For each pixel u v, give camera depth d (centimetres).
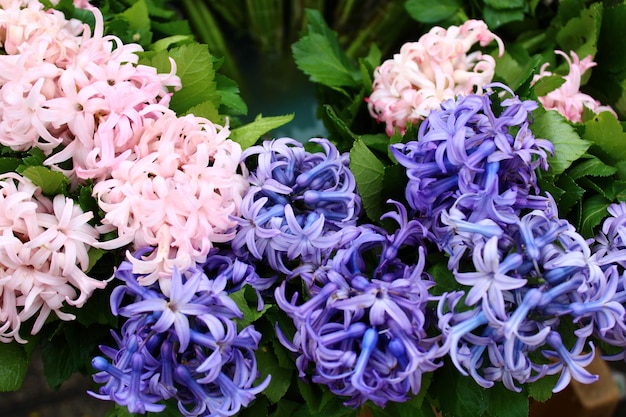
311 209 57
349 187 58
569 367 51
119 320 60
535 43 80
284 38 92
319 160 59
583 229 61
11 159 57
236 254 57
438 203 54
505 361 51
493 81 68
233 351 52
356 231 54
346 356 50
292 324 57
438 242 54
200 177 55
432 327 54
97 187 54
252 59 93
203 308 51
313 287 54
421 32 86
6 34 59
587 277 51
